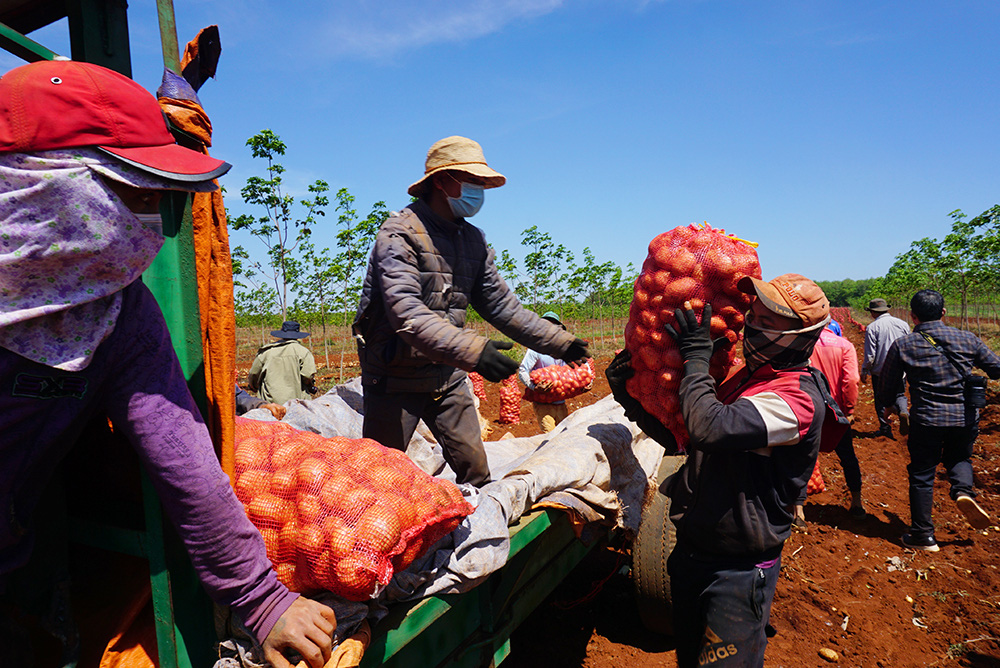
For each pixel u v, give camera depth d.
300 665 1.29
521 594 2.53
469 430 2.92
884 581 4.29
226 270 1.45
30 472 1.18
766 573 2.17
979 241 17.98
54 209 1.01
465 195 2.61
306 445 1.70
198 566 1.23
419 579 1.74
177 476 1.16
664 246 2.46
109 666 1.36
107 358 1.14
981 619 3.75
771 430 2.01
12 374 1.07
